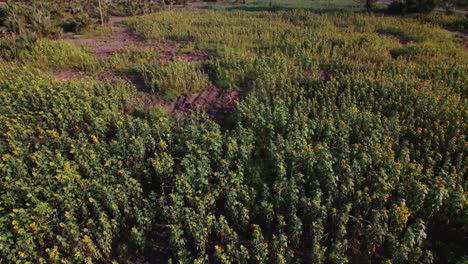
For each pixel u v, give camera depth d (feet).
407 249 20.06
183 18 79.82
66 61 50.37
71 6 85.25
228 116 36.99
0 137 32.14
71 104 35.12
